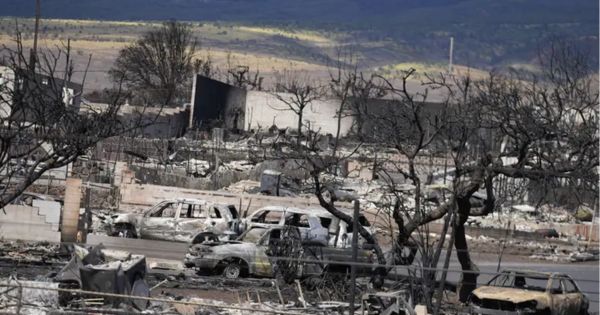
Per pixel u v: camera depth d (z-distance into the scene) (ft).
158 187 368.68
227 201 375.04
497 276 221.87
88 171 404.36
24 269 224.74
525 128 249.75
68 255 254.88
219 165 498.28
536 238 413.59
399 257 240.32
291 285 234.38
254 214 283.59
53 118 232.73
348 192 419.13
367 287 225.76
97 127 224.94
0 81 296.30
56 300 180.55
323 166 264.52
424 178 447.42
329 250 237.86
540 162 245.65
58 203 278.67
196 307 194.49
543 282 230.27
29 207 276.62
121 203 365.61
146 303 190.29
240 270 241.96
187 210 292.81
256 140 625.82
